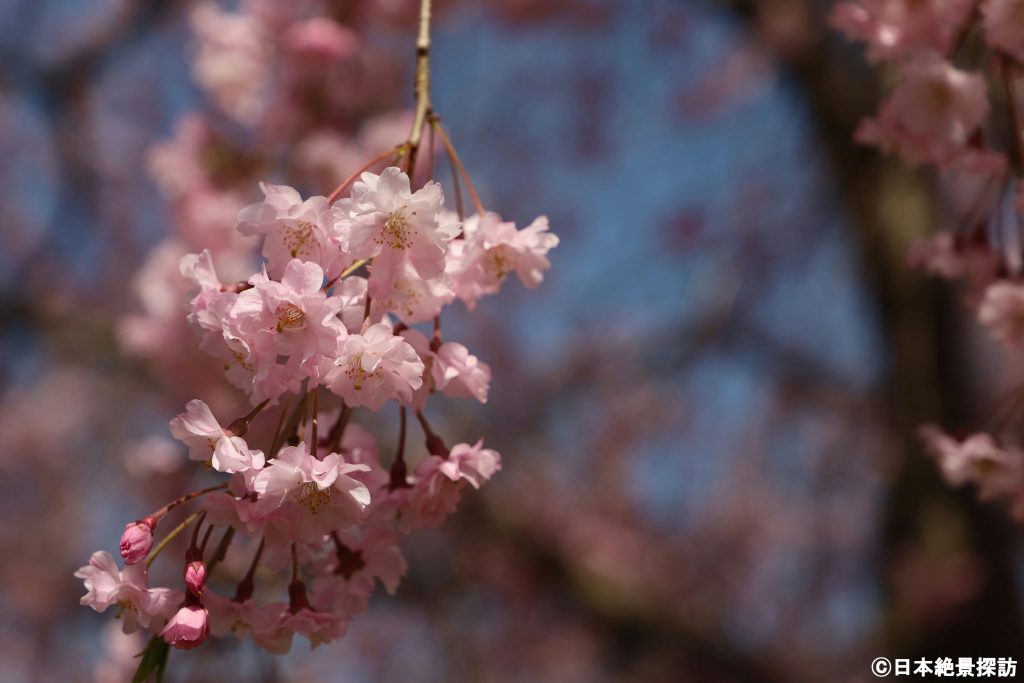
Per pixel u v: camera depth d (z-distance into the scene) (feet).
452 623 19.34
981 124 8.16
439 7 16.28
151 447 12.88
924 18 8.15
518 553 20.83
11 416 30.01
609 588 20.66
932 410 17.42
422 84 6.19
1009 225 9.20
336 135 14.11
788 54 19.49
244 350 5.14
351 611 5.95
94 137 27.86
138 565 5.35
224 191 14.05
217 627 5.54
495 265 5.98
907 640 16.79
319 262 5.33
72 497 30.40
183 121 14.35
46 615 29.78
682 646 20.35
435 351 5.73
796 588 31.19
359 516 5.21
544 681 28.73
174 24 27.37
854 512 30.73
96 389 26.45
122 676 10.50
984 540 16.80
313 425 5.33
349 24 14.58
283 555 5.86
